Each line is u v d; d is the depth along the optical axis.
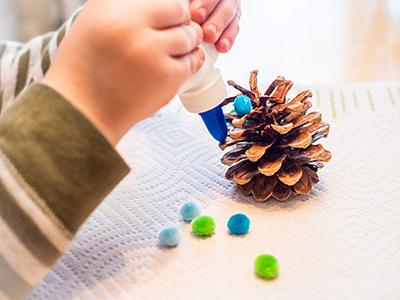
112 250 0.21
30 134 0.17
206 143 0.28
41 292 0.19
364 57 0.43
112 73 0.18
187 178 0.25
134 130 0.30
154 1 0.18
